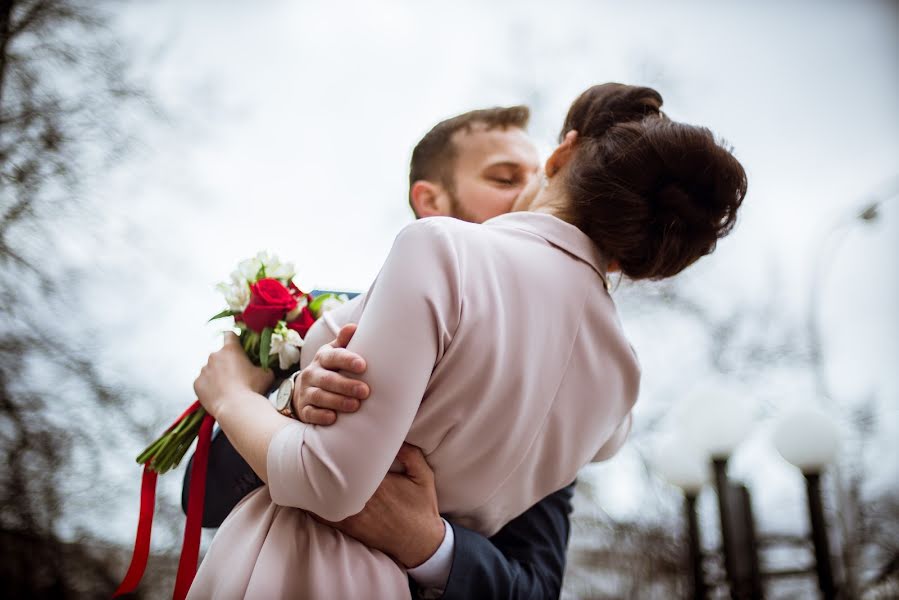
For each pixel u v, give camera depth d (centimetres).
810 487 442
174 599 137
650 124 138
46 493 616
